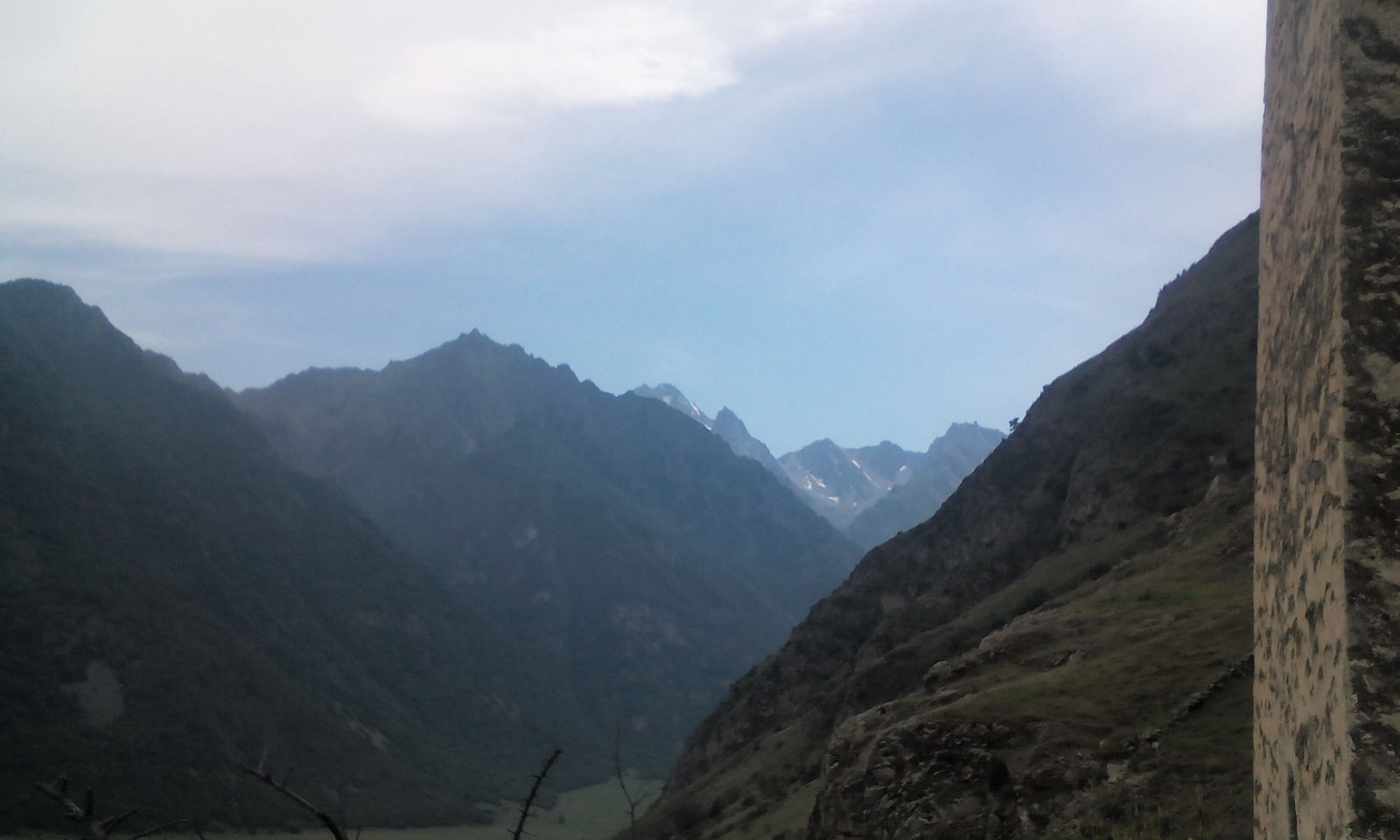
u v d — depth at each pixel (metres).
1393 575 4.42
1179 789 21.48
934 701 30.75
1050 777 23.81
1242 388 60.09
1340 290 4.75
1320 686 4.76
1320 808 4.69
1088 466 64.69
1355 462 4.57
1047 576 54.72
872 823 25.89
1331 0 5.12
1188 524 44.69
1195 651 27.81
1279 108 6.09
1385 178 4.79
